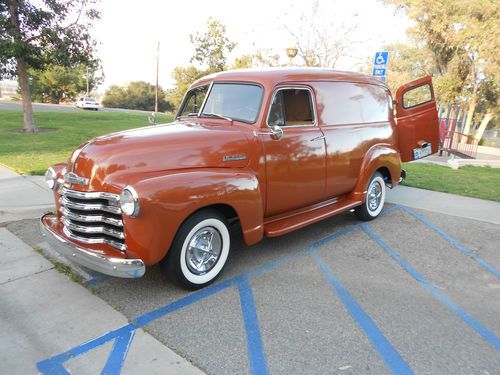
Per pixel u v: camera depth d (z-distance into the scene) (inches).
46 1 534.6
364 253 200.1
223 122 183.8
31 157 386.9
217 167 160.4
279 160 181.5
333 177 211.8
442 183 361.4
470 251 207.2
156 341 126.2
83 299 149.5
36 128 597.3
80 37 567.5
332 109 210.7
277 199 185.0
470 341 130.7
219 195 151.3
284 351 123.1
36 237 203.6
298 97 193.2
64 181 155.6
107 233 143.9
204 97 200.2
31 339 126.0
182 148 155.4
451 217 261.6
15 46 514.0
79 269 172.1
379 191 251.6
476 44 943.0
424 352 124.6
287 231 184.5
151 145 152.0
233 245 205.8
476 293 163.2
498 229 240.5
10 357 117.6
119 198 136.3
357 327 136.6
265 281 167.3
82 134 577.6
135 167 145.9
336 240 216.7
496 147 1221.1
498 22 912.9
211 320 138.2
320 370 115.3
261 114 176.7
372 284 167.8
